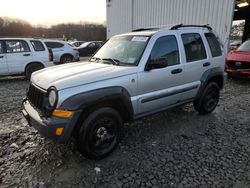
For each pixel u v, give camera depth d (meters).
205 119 4.91
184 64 4.27
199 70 4.59
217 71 4.95
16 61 9.02
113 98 3.24
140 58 3.66
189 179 2.87
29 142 3.83
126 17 16.11
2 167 3.12
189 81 4.45
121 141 3.86
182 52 4.27
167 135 4.11
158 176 2.93
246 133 4.22
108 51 4.27
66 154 3.46
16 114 5.17
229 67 8.79
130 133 4.19
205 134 4.16
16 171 3.04
